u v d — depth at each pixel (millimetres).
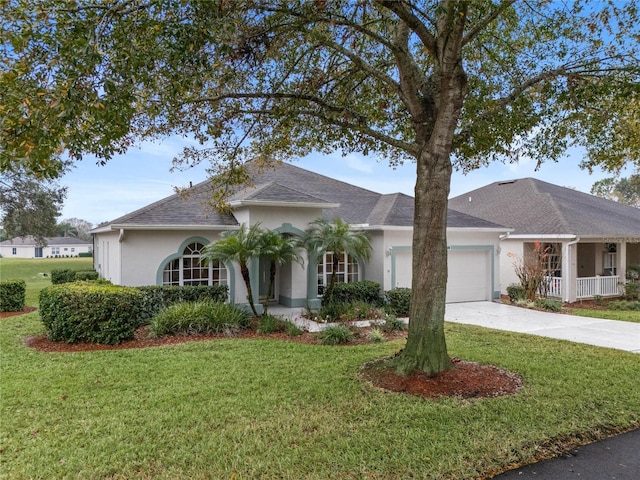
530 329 11562
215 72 6777
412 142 9500
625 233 18062
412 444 4609
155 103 6270
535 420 5246
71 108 4027
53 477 3971
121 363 7707
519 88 7523
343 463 4223
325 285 15523
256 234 11766
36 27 4262
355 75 8719
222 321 10625
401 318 13008
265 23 6496
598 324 12375
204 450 4469
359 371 7238
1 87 4117
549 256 18516
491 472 4137
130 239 12852
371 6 7105
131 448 4508
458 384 6367
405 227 15156
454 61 6312
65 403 5746
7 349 8805
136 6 4734
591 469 4223
